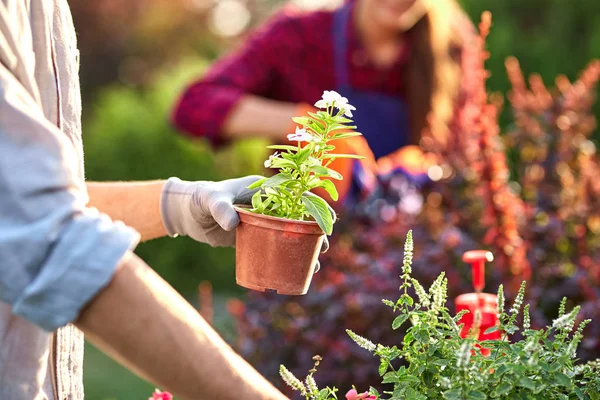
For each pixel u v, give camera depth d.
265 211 1.60
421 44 4.24
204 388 1.07
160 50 14.55
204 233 1.63
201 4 14.65
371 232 3.50
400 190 3.72
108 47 14.29
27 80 1.12
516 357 1.37
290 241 1.54
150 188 1.63
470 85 4.06
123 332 1.03
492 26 9.59
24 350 1.16
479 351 1.48
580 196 3.37
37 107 1.08
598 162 3.68
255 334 3.35
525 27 9.76
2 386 1.15
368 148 3.93
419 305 1.49
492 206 2.97
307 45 4.42
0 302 1.13
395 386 1.45
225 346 1.11
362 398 1.52
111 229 1.03
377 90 4.36
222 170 8.47
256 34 4.58
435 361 1.42
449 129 3.94
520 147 3.62
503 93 9.30
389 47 4.28
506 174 3.08
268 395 1.12
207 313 3.78
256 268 1.57
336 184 3.61
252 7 14.83
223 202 1.53
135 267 1.04
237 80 4.50
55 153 1.02
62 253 0.99
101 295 1.01
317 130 1.61
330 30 4.38
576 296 3.05
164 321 1.04
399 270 3.19
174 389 1.07
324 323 3.16
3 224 0.99
